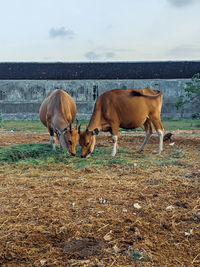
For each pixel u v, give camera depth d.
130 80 24.83
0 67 26.97
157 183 4.72
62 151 7.27
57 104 7.15
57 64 28.02
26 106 24.91
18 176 5.26
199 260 2.59
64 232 3.10
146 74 25.67
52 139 7.50
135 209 3.70
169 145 8.57
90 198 4.08
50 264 2.53
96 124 6.88
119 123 6.98
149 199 4.03
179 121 21.12
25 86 24.77
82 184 4.71
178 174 5.24
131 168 5.71
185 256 2.66
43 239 2.96
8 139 10.23
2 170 5.62
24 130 14.52
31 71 26.44
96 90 25.08
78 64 28.09
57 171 5.58
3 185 4.70
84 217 3.46
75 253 2.70
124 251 2.73
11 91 24.73
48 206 3.80
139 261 2.58
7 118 24.78
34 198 4.09
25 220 3.38
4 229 3.16
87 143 6.43
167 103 24.50
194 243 2.88
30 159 6.50
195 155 6.88
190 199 4.02
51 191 4.39
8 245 2.83
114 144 7.01
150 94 7.07
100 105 6.92
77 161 6.32
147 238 2.98
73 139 6.17
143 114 6.95
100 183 4.76
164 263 2.55
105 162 6.14
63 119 6.89
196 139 9.45
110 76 25.62
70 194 4.26
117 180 4.93
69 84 24.98
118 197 4.12
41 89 24.92
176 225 3.27
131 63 28.03
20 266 2.50
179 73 25.45
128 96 6.86
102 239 2.96
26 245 2.84
